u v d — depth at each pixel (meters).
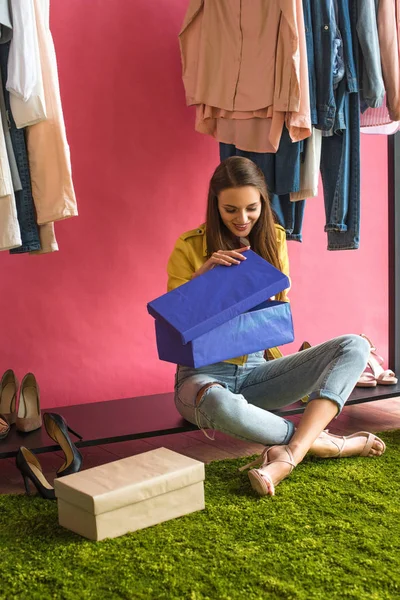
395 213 2.78
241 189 2.03
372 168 3.25
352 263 3.23
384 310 3.34
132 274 2.73
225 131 2.55
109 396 2.71
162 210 2.77
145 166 2.72
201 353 1.86
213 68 2.52
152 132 2.72
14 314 2.54
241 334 1.92
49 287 2.58
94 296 2.66
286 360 2.10
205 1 2.51
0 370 2.52
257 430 1.92
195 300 1.90
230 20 2.48
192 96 2.58
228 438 2.49
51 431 2.15
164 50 2.72
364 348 1.99
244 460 2.15
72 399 2.65
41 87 2.11
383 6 2.59
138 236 2.73
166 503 1.69
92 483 1.64
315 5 2.43
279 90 2.35
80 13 2.57
